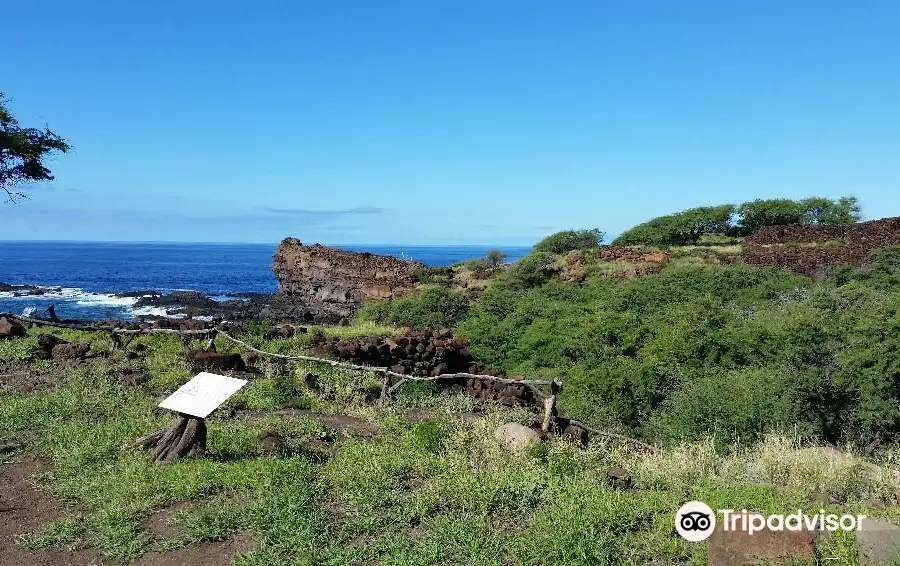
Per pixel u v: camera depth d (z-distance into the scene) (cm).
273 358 1393
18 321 1617
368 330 1944
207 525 605
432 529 608
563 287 3136
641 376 1174
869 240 3325
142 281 8512
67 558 568
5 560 561
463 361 1593
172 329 1600
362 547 571
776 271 3027
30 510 658
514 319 2172
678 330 1391
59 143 2272
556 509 623
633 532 592
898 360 994
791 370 1076
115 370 1202
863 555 496
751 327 1370
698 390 1070
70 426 866
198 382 800
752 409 982
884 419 966
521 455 816
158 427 869
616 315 1661
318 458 816
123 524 614
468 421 1024
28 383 1107
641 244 4622
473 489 678
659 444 975
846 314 1306
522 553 550
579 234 4938
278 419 975
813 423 983
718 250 3841
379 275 4694
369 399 1216
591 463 819
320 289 5216
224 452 806
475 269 4481
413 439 889
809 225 3859
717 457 821
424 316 3017
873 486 699
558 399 1247
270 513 625
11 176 2209
